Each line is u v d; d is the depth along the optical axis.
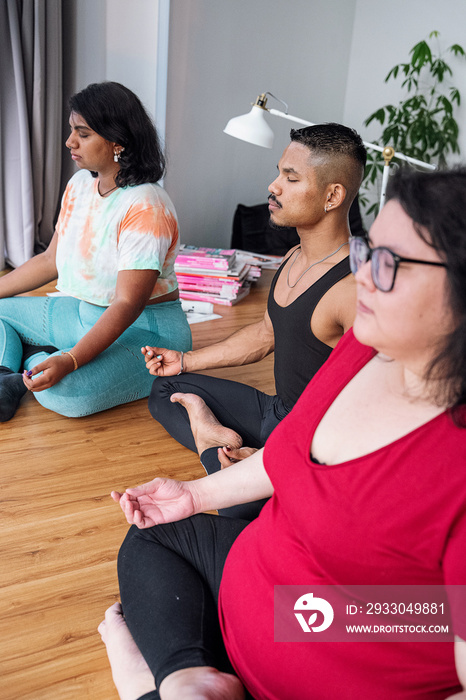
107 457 2.11
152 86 4.23
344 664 0.91
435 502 0.78
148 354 2.18
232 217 5.08
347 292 1.64
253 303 3.92
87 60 4.11
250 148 4.98
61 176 4.41
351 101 5.55
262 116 2.61
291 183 1.66
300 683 0.94
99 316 2.43
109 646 1.14
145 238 2.22
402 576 0.84
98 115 2.13
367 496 0.83
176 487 1.25
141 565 1.15
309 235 1.72
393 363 0.90
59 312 2.53
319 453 0.93
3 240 4.04
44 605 1.47
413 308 0.74
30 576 1.56
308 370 1.80
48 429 2.26
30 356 2.54
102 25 4.04
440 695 0.87
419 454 0.80
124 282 2.24
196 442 2.02
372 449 0.85
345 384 0.94
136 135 2.20
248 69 4.70
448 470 0.77
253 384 2.74
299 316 1.72
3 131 3.89
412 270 0.73
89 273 2.41
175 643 1.00
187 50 4.23
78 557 1.64
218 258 3.85
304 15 4.93
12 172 3.96
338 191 1.65
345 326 1.67
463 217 0.69
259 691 0.98
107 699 1.25
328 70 5.32
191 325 3.42
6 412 2.25
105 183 2.32
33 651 1.35
